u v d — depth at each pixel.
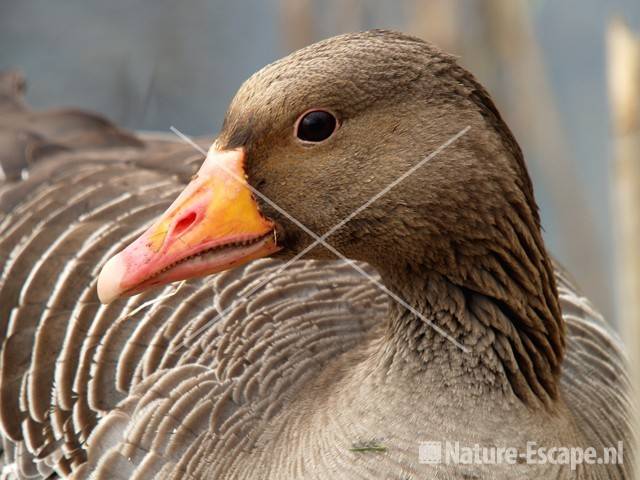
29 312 12.03
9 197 13.32
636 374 11.03
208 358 10.93
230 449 10.17
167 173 13.13
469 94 9.65
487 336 9.91
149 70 20.12
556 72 19.62
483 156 9.59
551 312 10.23
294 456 9.87
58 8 21.30
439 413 9.74
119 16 21.09
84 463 10.86
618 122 11.16
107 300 9.56
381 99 9.59
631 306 11.16
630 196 11.13
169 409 10.60
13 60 20.38
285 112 9.63
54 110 14.66
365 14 16.77
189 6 21.08
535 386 10.05
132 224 12.34
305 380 10.43
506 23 15.47
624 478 10.61
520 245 9.90
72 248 12.29
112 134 14.21
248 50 20.45
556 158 15.71
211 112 19.73
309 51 9.77
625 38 11.20
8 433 11.70
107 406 11.12
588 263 15.82
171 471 10.32
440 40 14.99
